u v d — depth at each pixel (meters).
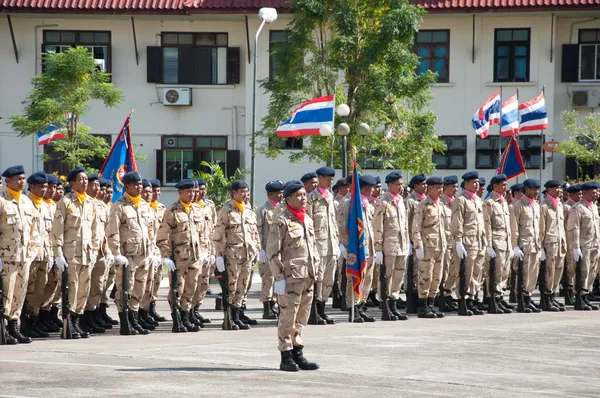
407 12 30.53
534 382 11.52
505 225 21.14
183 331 17.42
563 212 22.83
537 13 38.88
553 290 22.23
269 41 39.97
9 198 15.71
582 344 15.10
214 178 34.03
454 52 39.75
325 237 18.45
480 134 32.28
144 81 40.81
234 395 10.23
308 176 16.50
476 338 15.73
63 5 39.19
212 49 40.81
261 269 19.89
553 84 39.59
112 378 11.29
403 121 32.09
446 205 21.59
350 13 30.95
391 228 19.30
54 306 18.19
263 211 20.38
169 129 40.94
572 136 38.28
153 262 18.12
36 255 16.06
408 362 12.93
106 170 22.58
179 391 10.45
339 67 31.33
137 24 40.62
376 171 38.69
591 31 39.84
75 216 16.33
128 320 17.00
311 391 10.56
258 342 15.20
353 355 13.55
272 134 32.53
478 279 20.83
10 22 40.25
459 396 10.45
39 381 11.05
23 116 37.16
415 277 21.00
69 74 34.38
